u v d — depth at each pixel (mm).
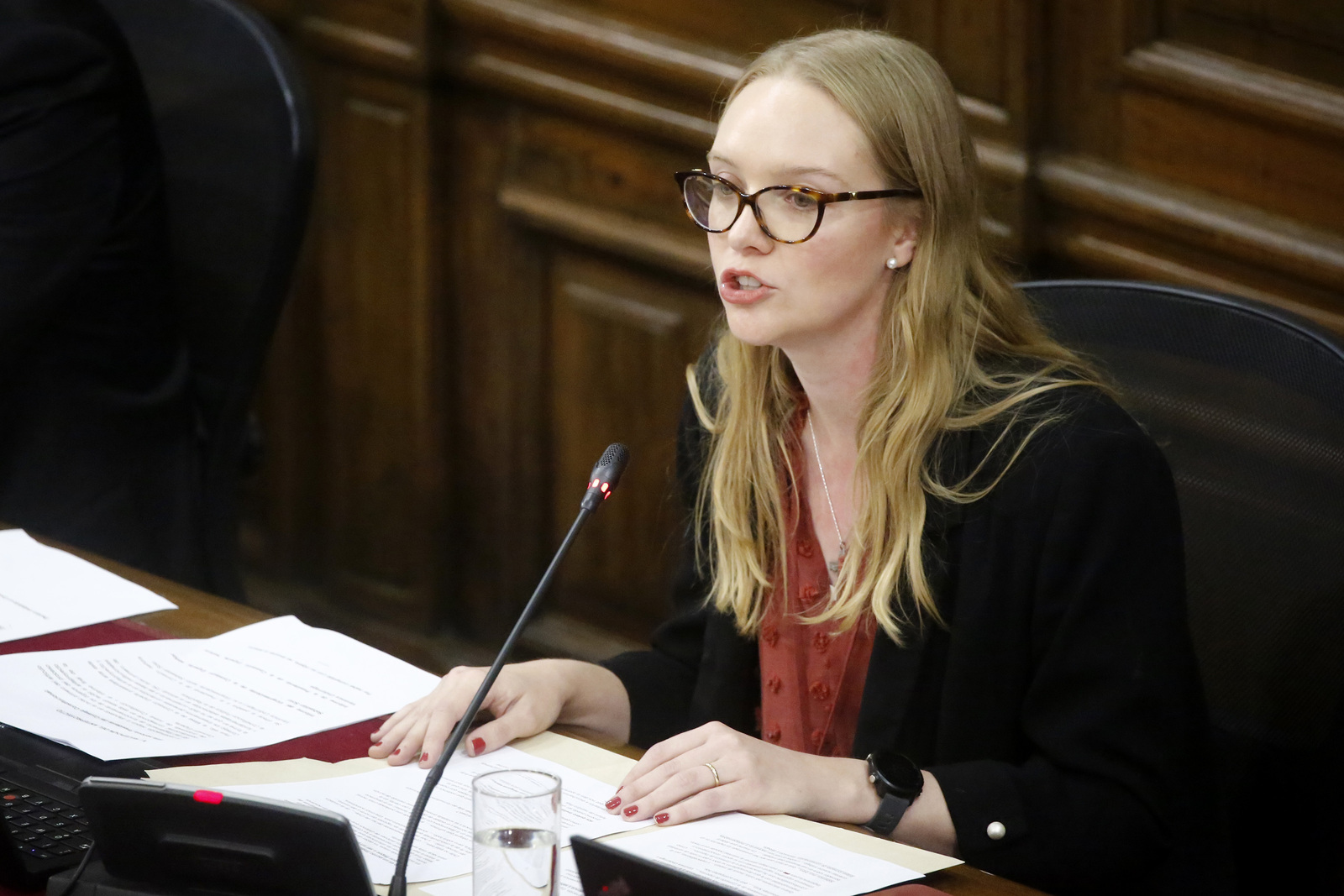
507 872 3943
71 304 9242
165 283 9578
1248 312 6242
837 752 6270
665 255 11391
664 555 12008
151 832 4062
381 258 12938
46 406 9164
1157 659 5543
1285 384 6070
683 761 5023
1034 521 5750
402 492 13258
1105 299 6586
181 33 9430
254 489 14391
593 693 5965
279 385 13906
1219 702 6008
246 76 9070
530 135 12070
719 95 10820
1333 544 5820
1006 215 9742
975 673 5805
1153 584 5645
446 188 12617
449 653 13172
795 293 5758
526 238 12305
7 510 9094
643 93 11312
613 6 11328
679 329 11633
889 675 5934
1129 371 6418
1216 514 6102
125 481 9281
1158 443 6270
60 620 6387
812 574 6383
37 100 9086
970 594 5828
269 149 8891
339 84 12852
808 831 4848
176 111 9359
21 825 4566
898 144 5699
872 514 6016
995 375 6086
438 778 4586
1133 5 9250
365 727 5543
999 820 5207
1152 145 9375
